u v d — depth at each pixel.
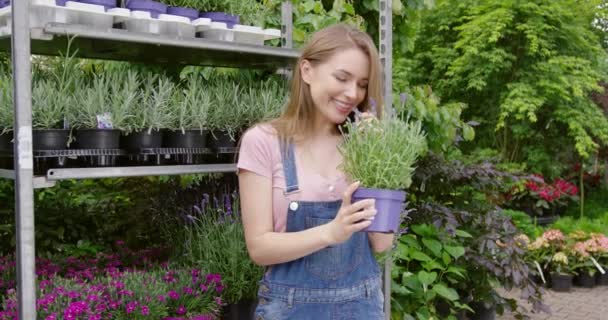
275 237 1.53
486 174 3.85
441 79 9.63
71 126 2.15
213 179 3.36
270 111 2.65
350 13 3.68
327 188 1.60
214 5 2.62
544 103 9.15
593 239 6.09
